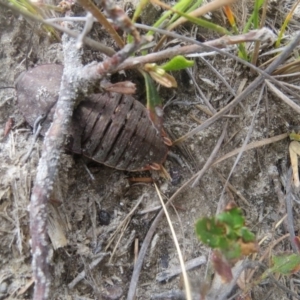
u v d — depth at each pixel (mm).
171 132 117
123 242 111
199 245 114
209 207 117
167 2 119
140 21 116
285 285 114
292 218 118
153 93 99
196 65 119
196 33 120
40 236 92
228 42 95
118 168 107
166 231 114
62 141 97
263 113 121
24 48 117
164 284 111
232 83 121
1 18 117
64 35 108
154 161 107
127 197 114
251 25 122
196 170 117
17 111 112
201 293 101
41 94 105
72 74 99
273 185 122
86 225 110
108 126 101
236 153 117
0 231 102
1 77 116
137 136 102
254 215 119
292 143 124
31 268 102
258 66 121
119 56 87
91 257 108
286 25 122
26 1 108
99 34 114
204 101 120
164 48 115
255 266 108
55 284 103
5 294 100
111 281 109
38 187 94
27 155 107
